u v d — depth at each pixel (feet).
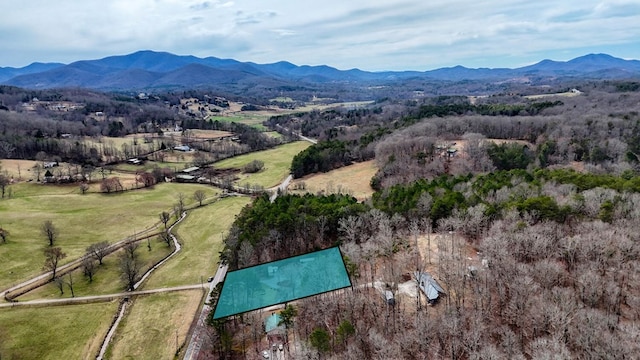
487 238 250.78
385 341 188.14
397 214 325.83
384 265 267.80
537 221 278.46
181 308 288.30
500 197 326.85
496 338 190.29
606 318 174.70
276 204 384.68
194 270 345.51
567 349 163.02
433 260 266.98
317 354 192.24
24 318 280.51
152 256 378.32
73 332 266.98
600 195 294.46
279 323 226.17
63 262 367.25
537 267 214.28
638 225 245.65
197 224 454.81
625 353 152.76
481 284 223.71
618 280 206.08
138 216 486.38
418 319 201.46
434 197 348.18
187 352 241.35
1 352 246.27
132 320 278.05
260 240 310.24
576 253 230.07
